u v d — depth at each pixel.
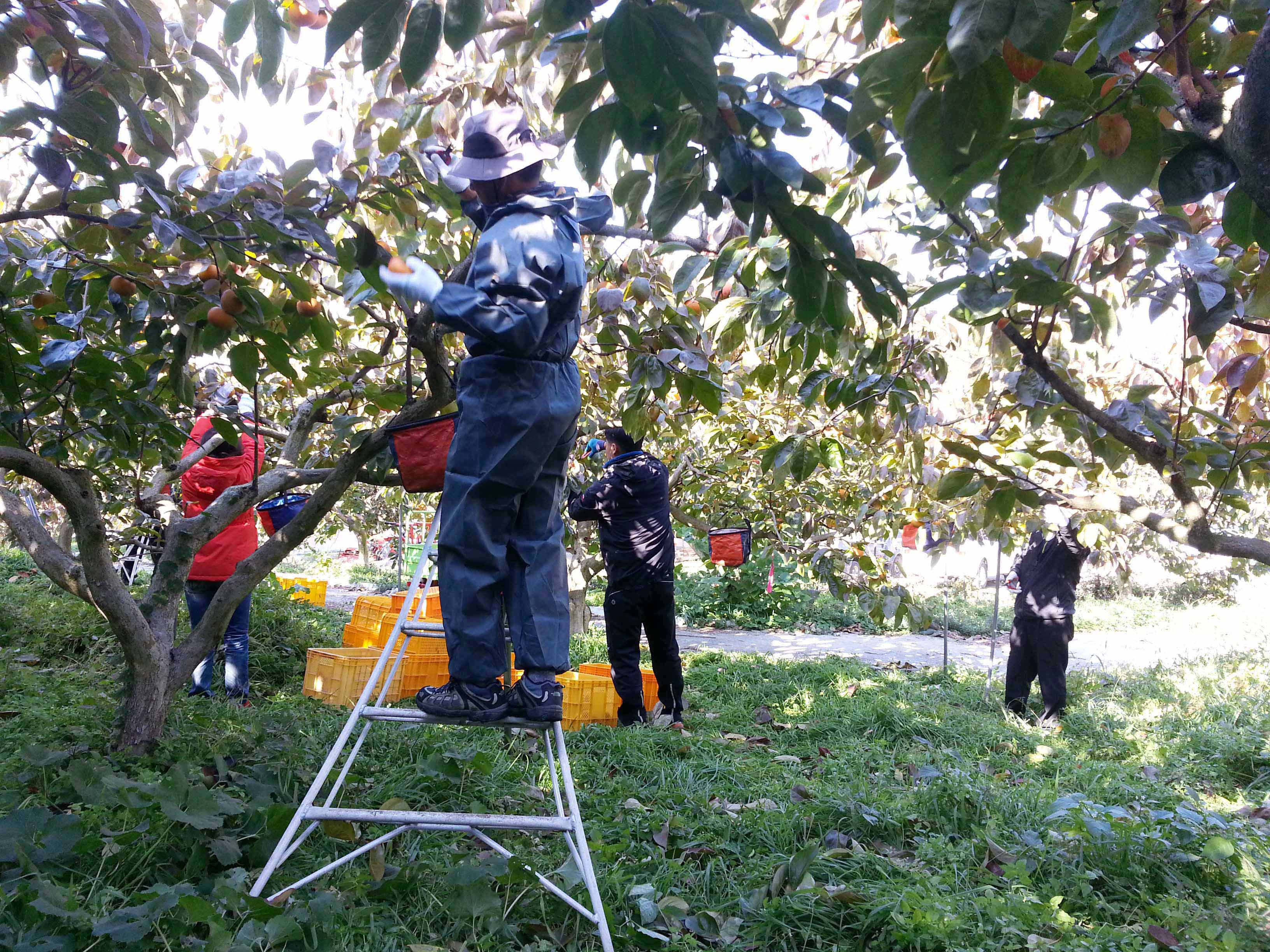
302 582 11.81
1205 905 3.14
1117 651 11.93
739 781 4.47
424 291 2.28
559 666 2.55
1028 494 3.21
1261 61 1.44
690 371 3.75
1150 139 1.62
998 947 2.69
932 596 15.29
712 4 1.39
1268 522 12.31
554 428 2.42
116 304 2.93
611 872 3.12
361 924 2.58
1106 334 2.46
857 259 1.82
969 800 4.00
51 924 2.27
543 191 2.45
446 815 2.57
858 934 2.88
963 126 1.50
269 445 6.40
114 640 6.56
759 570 14.29
